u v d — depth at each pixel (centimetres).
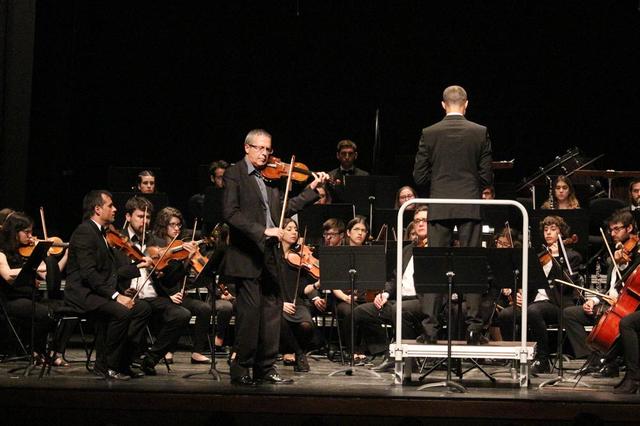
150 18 1725
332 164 1761
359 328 1271
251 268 927
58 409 877
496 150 1744
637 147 1720
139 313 1012
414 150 1753
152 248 1142
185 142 1742
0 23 1401
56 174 1577
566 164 1484
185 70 1738
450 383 890
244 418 859
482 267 903
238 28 1744
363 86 1753
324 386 920
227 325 1272
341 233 1285
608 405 832
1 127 1402
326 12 1748
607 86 1722
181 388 885
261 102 1755
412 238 1251
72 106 1694
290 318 1143
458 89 1027
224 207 933
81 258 1009
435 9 1739
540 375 1094
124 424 871
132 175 1476
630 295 998
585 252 1323
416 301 1164
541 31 1727
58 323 1136
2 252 1131
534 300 1188
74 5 1612
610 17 1712
